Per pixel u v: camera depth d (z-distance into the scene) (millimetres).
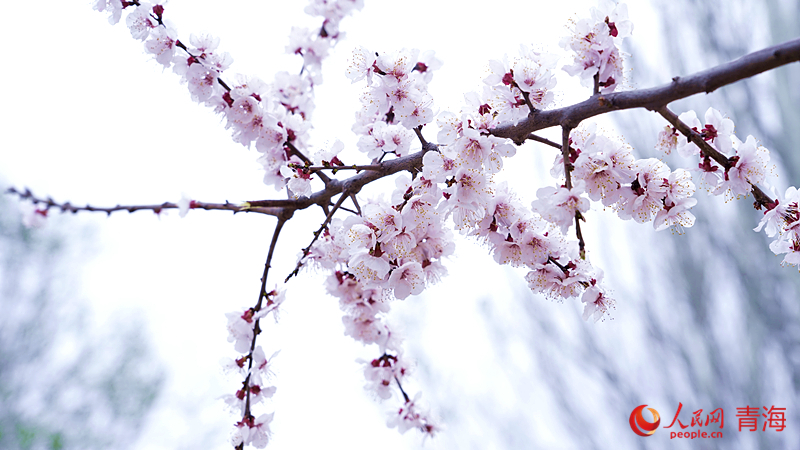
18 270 5164
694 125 1626
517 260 1651
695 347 4570
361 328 1728
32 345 5027
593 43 1618
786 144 4078
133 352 5234
